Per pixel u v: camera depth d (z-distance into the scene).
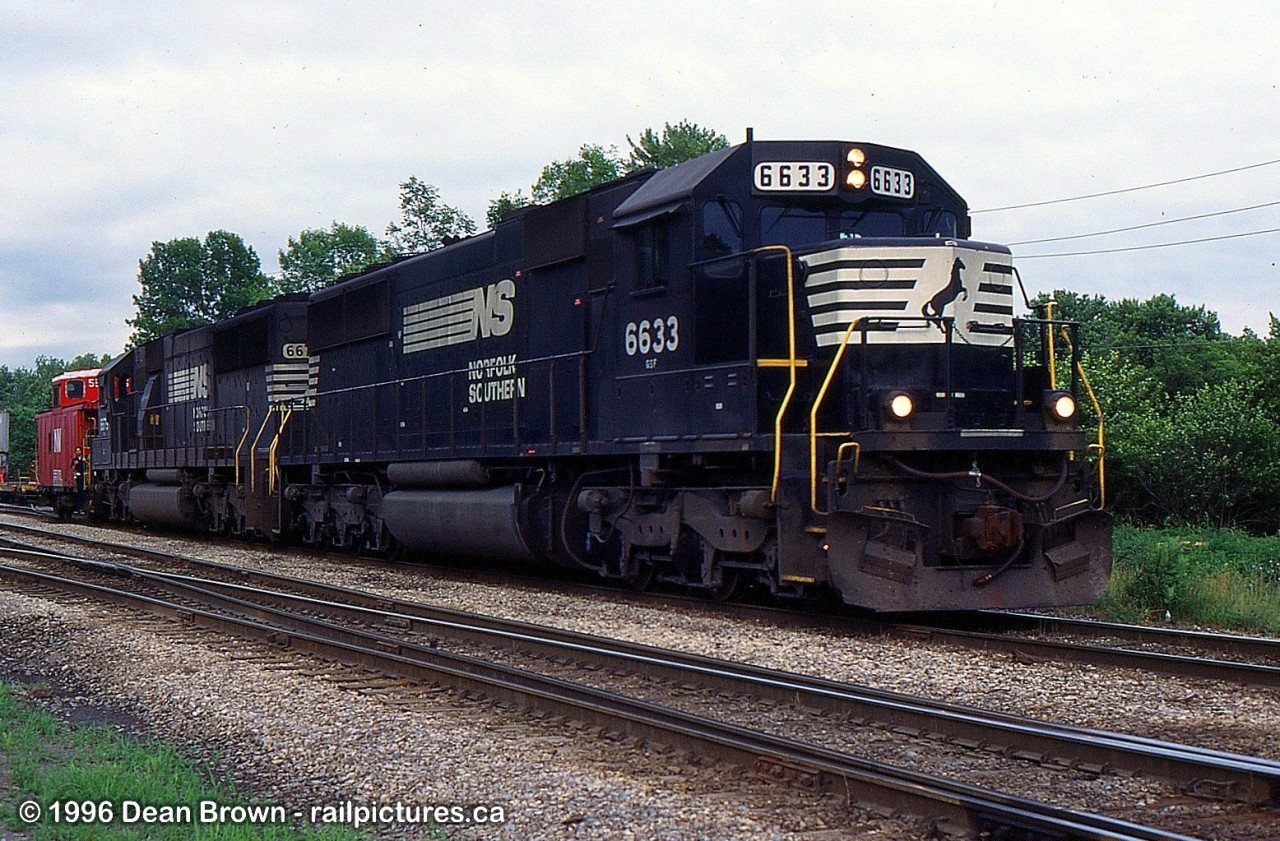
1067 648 10.63
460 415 18.55
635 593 15.01
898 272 12.06
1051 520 12.23
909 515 11.66
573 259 15.60
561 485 16.66
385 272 21.09
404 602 14.29
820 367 12.27
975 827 5.89
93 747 8.11
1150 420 26.69
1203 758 6.62
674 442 13.59
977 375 12.30
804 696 8.71
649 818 6.32
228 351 26.77
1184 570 14.71
